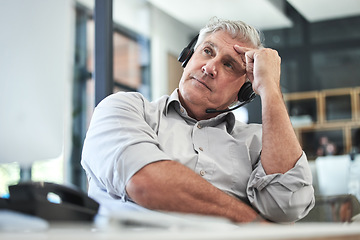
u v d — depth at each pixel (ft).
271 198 4.31
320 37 18.76
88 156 4.25
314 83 19.13
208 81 4.81
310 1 17.56
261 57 4.71
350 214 2.99
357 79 18.90
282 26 18.65
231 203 3.93
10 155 2.71
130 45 20.39
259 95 4.68
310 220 4.27
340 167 9.12
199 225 1.91
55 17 2.80
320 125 19.07
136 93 4.82
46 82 2.78
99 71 6.84
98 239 1.28
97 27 6.89
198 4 18.76
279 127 4.44
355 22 18.22
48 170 11.43
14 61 2.69
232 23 5.05
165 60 20.39
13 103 2.69
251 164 4.77
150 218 1.75
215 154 4.64
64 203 2.26
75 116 16.90
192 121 4.88
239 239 1.38
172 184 3.72
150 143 4.05
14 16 2.69
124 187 3.83
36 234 1.48
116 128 4.17
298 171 4.31
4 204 2.08
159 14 20.43
